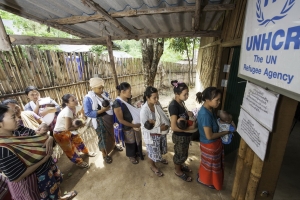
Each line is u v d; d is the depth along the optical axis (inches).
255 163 53.1
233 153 124.9
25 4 78.1
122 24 111.4
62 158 126.4
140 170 108.5
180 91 79.3
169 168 109.3
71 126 99.7
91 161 120.4
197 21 93.4
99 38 128.3
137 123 102.5
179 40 312.7
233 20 90.2
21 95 110.0
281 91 35.6
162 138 96.0
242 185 64.5
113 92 217.6
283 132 44.7
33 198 62.1
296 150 117.3
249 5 53.7
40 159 60.8
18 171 53.4
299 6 29.3
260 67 45.5
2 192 72.7
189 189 92.1
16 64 107.1
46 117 107.1
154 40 189.8
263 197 55.0
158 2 79.5
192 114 90.1
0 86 100.1
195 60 515.2
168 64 350.0
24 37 72.2
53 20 99.8
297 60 30.1
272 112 42.8
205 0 84.4
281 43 35.2
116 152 130.0
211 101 69.5
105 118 111.0
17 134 59.3
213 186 90.7
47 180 67.2
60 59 138.5
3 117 50.2
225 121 77.5
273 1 38.3
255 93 51.6
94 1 76.9
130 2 77.9
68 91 147.5
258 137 50.2
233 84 112.4
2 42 64.6
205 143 79.0
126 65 243.0
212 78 140.2
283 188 85.1
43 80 125.1
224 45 102.1
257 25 47.3
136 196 90.0
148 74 201.9
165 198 87.7
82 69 162.7
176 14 94.5
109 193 92.5
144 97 91.9
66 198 87.0
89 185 98.3
